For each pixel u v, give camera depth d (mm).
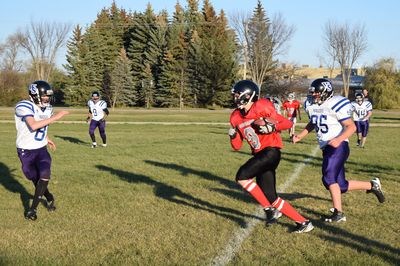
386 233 6156
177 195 8398
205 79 65688
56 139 19484
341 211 6758
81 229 6270
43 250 5438
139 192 8625
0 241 5742
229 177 10281
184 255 5293
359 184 7145
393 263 5051
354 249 5523
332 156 6805
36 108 7195
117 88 66500
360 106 17172
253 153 6410
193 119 36688
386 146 17562
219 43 66625
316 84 6797
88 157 13594
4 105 66062
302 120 35062
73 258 5160
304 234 6109
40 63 72750
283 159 13367
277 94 66688
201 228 6340
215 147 16391
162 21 68938
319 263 5031
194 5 70812
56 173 10664
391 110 61406
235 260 5152
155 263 5027
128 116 40906
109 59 70188
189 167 11695
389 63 67562
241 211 7277
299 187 9219
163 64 66875
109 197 8172
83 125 28828
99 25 71375
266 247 5594
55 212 7133
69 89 68375
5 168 11484
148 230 6234
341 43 72375
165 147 16375
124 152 14852
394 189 9055
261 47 65250
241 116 6281
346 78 74688
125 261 5070
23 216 6898
